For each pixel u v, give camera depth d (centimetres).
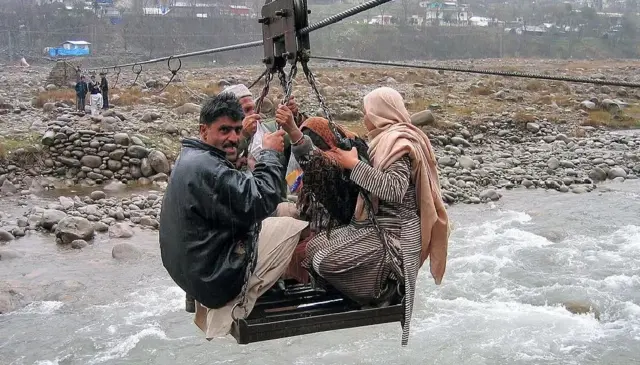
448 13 10650
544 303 1123
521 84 3828
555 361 933
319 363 919
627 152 2336
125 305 1103
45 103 2588
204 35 7675
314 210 446
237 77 4041
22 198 1706
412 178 421
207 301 392
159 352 955
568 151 2353
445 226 431
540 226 1552
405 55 8550
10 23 8200
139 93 2895
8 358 938
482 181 1955
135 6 8238
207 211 377
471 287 1185
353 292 422
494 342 984
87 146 1875
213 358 936
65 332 1010
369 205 418
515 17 11488
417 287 1177
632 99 3544
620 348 970
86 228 1418
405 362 923
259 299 430
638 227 1541
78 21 8238
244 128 421
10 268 1249
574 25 11100
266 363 920
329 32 8406
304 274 451
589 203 1770
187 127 2191
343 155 416
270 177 390
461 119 2619
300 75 4006
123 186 1831
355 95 3119
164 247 391
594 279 1223
